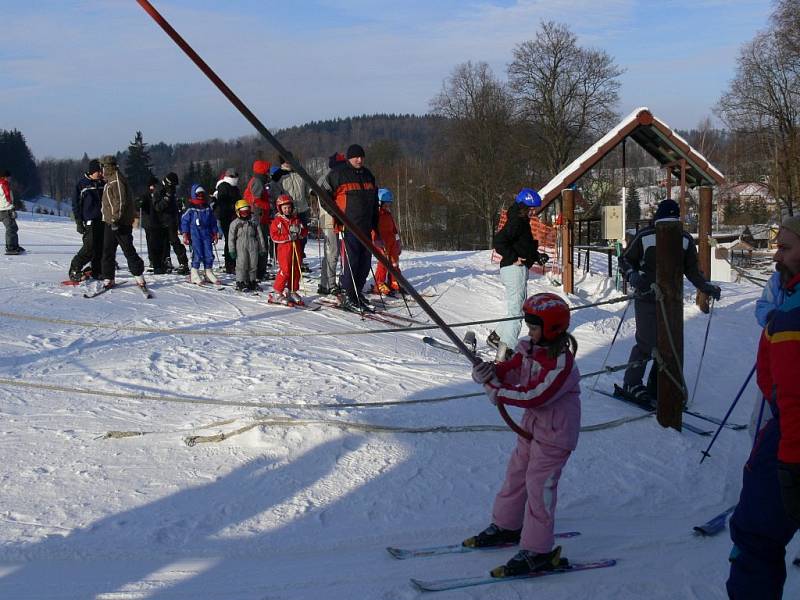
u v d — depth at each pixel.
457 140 51.03
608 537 4.48
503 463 5.37
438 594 3.75
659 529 4.62
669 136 15.46
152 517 4.33
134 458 5.03
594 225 25.75
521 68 43.69
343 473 5.00
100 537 4.11
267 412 5.85
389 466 5.14
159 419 5.73
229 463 5.01
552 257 18.31
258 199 12.34
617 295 14.37
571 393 3.96
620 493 5.11
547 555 3.95
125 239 10.12
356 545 4.22
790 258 3.44
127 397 6.08
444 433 5.74
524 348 4.06
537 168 46.84
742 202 50.09
